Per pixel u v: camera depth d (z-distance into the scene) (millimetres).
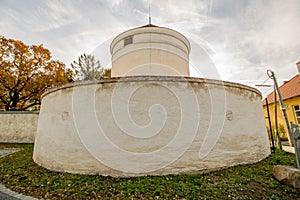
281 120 15250
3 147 12070
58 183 4828
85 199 3973
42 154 6680
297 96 13953
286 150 9406
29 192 4418
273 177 5180
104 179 4977
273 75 10469
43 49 21562
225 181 4793
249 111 7117
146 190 4250
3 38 19000
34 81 20844
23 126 14898
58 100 6473
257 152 6977
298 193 4234
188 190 4234
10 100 20984
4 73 18906
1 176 5664
